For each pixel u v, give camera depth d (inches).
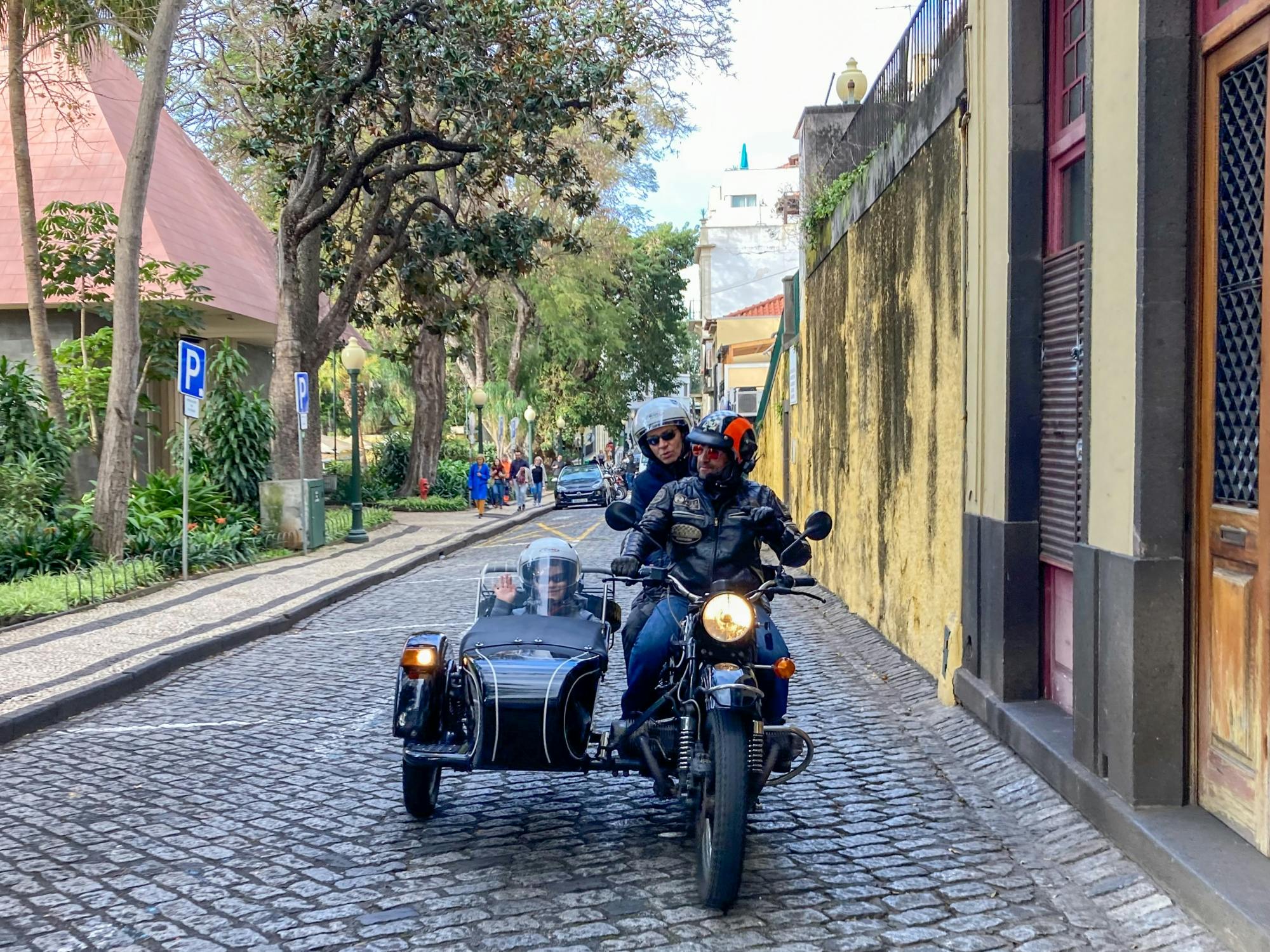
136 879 188.7
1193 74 181.9
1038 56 260.1
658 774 186.4
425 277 951.6
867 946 159.2
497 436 1849.2
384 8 727.7
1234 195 173.3
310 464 876.0
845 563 501.7
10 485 584.7
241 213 1150.3
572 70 792.3
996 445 270.8
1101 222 203.3
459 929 167.2
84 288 761.6
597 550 800.3
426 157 988.6
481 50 754.2
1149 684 184.2
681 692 190.1
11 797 238.5
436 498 1371.8
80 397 756.6
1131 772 185.3
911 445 363.3
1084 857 187.0
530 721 193.9
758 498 199.6
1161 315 182.9
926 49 356.5
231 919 171.8
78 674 353.4
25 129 676.7
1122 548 192.2
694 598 188.7
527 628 215.3
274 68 843.4
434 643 211.8
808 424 647.8
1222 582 174.4
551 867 193.3
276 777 252.1
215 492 767.1
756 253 2357.3
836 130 646.5
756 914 171.2
